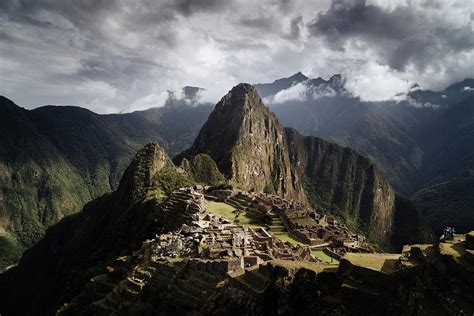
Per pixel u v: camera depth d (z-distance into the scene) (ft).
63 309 278.87
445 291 120.06
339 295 128.26
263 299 146.72
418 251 137.18
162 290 205.98
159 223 410.11
